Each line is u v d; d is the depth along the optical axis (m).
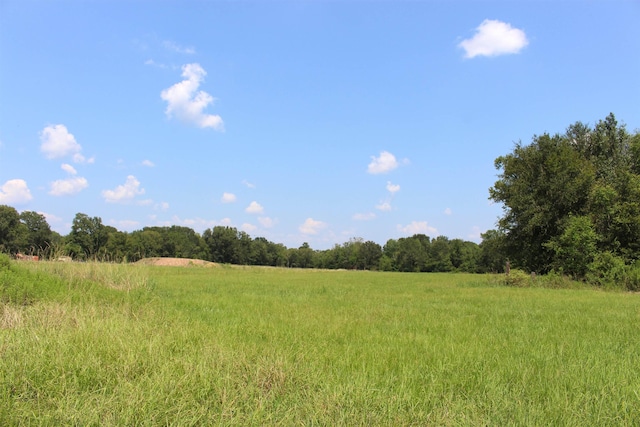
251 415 4.05
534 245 38.00
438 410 4.41
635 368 6.38
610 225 32.44
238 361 5.67
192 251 115.31
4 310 8.35
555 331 9.64
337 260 132.38
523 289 24.81
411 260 111.62
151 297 13.81
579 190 34.59
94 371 4.97
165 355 5.74
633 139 37.31
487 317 11.88
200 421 3.95
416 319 11.14
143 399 4.20
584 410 4.53
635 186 31.92
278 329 8.70
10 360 5.06
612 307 14.99
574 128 42.84
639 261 29.47
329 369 5.66
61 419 3.81
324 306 13.81
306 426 3.91
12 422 3.74
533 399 4.85
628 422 4.28
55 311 8.16
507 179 40.22
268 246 140.88
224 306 12.84
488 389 5.19
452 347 7.27
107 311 9.23
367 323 10.19
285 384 5.00
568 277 30.17
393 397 4.61
